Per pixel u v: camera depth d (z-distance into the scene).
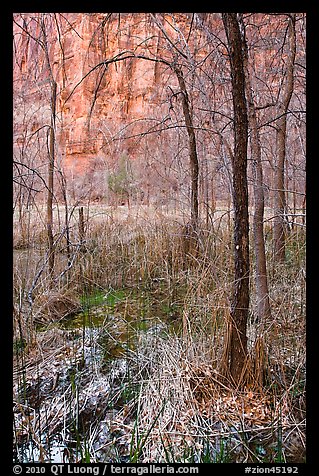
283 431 2.38
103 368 3.10
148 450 2.28
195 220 4.58
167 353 3.07
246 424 2.44
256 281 3.36
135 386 2.85
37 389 2.85
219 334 2.89
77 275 4.51
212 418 2.50
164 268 4.75
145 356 3.14
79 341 3.52
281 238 4.16
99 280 4.72
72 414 2.60
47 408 2.66
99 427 2.49
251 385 2.67
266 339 2.81
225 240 4.23
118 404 2.68
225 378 2.71
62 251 5.04
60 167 4.70
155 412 2.56
